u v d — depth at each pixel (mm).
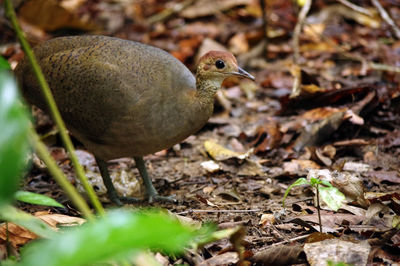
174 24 15625
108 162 8742
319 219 5570
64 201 7160
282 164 8469
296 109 10086
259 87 11820
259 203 6945
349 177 6664
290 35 14508
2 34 13250
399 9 16484
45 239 5062
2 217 5016
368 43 14047
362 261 4867
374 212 6066
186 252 5188
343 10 15703
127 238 2564
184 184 7891
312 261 4895
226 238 5617
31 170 8117
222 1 16516
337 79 11602
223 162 8422
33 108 9312
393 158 8500
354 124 9273
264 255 5090
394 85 11227
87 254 2529
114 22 15383
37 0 12695
